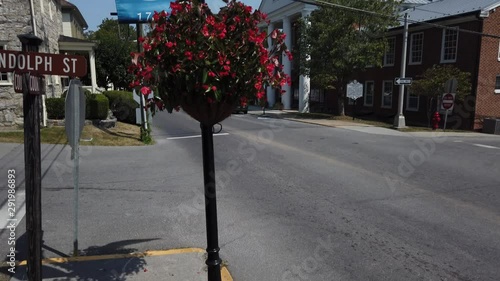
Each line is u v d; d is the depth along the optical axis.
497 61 21.41
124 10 13.54
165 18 2.94
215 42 2.83
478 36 20.92
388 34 26.88
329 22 25.05
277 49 3.30
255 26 3.11
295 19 34.84
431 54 23.92
